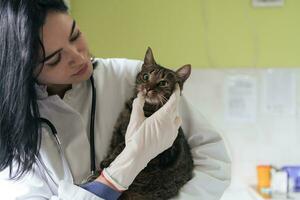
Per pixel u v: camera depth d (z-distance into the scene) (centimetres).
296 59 222
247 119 226
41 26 78
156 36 224
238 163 227
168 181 96
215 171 102
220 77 224
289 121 225
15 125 82
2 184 95
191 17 222
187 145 106
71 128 95
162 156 96
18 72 78
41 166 92
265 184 215
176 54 224
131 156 86
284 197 199
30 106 83
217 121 227
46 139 92
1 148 85
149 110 101
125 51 225
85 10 224
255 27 221
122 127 99
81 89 100
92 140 95
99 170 94
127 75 107
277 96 224
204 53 223
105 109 100
